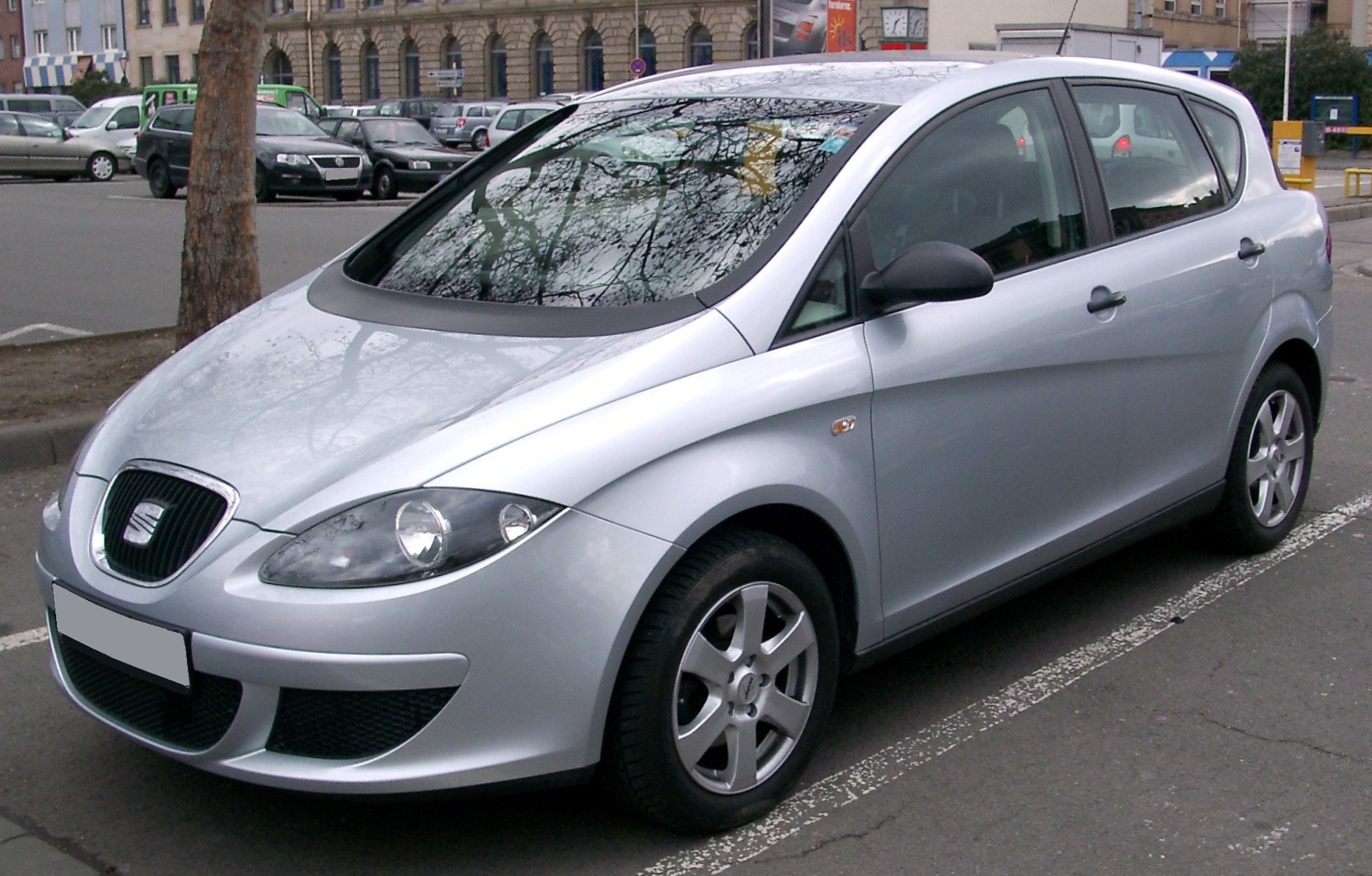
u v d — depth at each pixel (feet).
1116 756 12.08
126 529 10.34
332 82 230.27
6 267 45.70
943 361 11.79
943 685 13.58
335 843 10.75
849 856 10.48
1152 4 166.20
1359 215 65.92
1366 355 30.86
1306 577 16.44
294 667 9.17
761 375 10.61
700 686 10.39
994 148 13.19
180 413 11.05
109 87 221.46
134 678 10.13
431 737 9.32
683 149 13.11
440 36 211.82
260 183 75.25
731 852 10.54
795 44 59.16
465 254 12.97
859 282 11.52
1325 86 141.38
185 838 10.87
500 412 9.84
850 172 11.88
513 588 9.32
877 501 11.43
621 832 10.81
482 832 10.85
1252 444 16.42
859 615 11.54
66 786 11.75
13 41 273.13
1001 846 10.62
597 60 197.88
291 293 13.69
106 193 85.25
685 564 10.11
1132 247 14.17
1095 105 14.53
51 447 21.95
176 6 240.73
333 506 9.46
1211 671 13.85
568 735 9.62
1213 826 10.90
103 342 29.94
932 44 151.23
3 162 98.99
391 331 11.74
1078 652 14.33
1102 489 13.98
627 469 9.72
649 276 11.55
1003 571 12.90
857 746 12.30
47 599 10.94
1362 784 11.57
